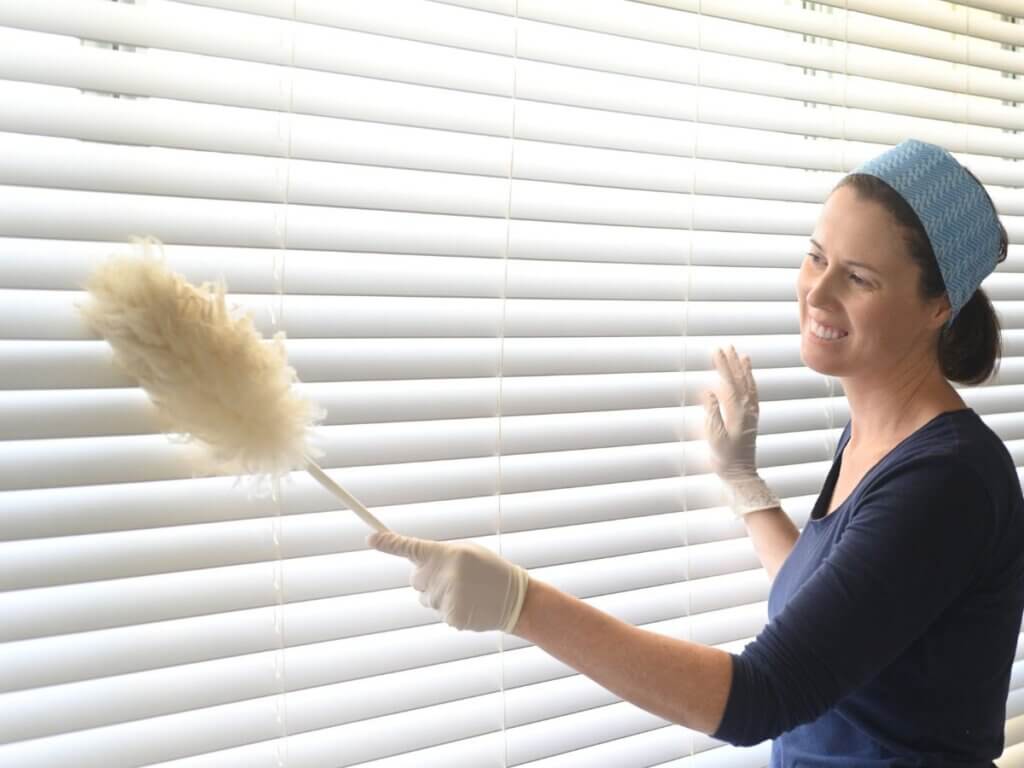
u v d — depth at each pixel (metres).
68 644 0.96
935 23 1.64
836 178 1.56
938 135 1.71
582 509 1.31
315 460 1.09
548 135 1.23
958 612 1.13
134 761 0.99
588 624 1.01
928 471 1.08
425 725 1.20
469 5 1.15
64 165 0.92
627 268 1.35
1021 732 1.86
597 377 1.33
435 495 1.18
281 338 0.90
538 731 1.31
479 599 0.99
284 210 1.05
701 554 1.46
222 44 1.00
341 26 1.06
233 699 1.04
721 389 1.44
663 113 1.34
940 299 1.17
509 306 1.23
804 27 1.48
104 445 0.96
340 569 1.12
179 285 0.85
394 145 1.12
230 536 1.04
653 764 1.41
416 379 1.15
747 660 1.02
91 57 0.93
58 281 0.91
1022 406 1.92
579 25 1.24
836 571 1.05
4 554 0.92
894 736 1.15
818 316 1.17
